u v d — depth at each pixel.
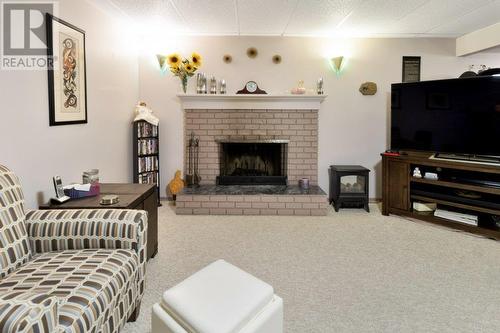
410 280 2.28
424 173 3.78
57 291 1.26
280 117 4.33
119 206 2.09
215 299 1.25
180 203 3.87
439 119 3.56
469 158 3.42
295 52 4.33
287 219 3.72
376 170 4.52
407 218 3.77
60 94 2.60
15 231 1.57
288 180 4.41
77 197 2.29
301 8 3.30
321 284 2.22
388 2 3.14
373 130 4.45
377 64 4.35
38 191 2.36
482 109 3.25
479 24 3.78
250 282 1.37
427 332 1.72
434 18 3.59
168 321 1.22
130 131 4.09
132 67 4.14
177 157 4.48
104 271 1.45
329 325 1.78
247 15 3.52
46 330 0.98
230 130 4.34
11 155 2.11
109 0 3.08
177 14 3.49
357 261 2.59
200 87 4.20
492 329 1.74
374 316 1.86
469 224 3.25
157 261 2.57
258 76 4.35
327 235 3.19
